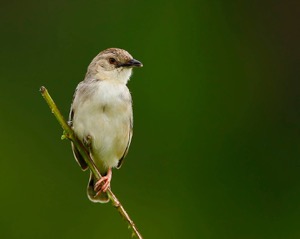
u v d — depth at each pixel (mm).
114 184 16094
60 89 16812
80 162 11695
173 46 16953
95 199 11930
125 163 16250
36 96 16750
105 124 11312
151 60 16828
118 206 9977
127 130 11602
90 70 11688
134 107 16562
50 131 16344
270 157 17109
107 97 11289
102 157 11633
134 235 9914
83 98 11289
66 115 16656
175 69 16875
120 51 11773
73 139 10523
